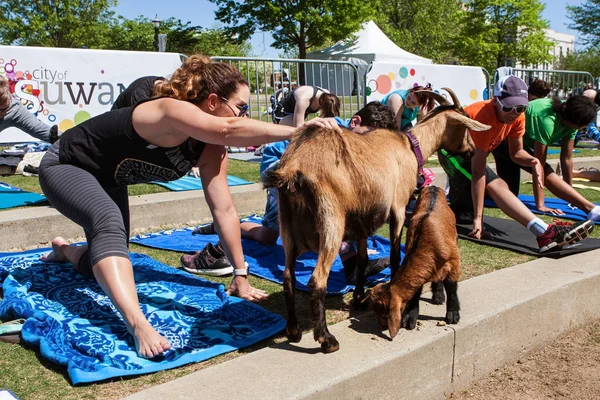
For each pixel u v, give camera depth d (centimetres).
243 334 317
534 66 3688
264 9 3231
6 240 498
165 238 545
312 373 257
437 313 336
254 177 797
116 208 307
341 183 286
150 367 275
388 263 432
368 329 312
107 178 335
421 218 321
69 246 423
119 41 3594
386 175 315
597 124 1566
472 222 604
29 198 619
